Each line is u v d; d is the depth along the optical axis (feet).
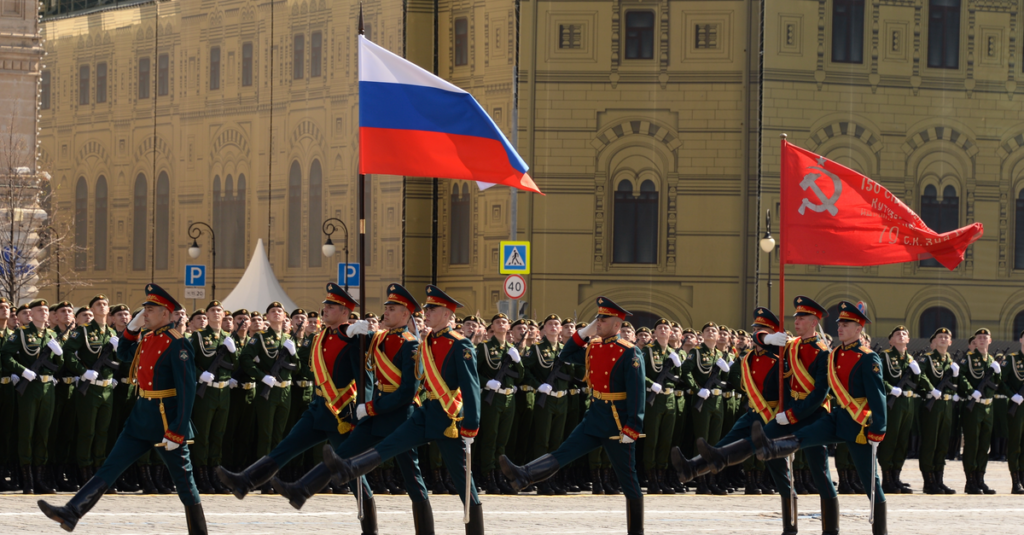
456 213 175.11
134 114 209.36
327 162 184.85
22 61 167.73
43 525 55.47
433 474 74.64
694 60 164.66
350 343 49.57
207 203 199.62
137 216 208.64
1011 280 166.81
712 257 164.25
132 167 209.36
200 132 201.05
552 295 165.78
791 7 162.81
